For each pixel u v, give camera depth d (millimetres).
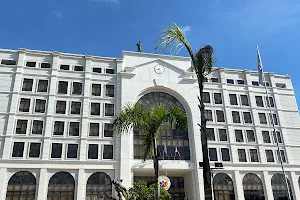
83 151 46625
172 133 51938
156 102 53875
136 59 55875
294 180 53781
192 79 56031
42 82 49969
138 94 52812
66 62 52625
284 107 60625
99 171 46312
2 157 43375
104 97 51312
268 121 58031
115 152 47656
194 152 50438
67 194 44031
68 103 49500
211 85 57781
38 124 47000
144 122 24547
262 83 43875
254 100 59031
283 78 63906
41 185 43312
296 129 59062
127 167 46469
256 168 52844
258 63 43031
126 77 53125
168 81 55000
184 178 52812
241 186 50969
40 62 51438
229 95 58375
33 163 44188
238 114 57062
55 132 47188
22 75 49406
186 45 17172
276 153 55469
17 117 46500
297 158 56312
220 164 21359
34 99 48344
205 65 17375
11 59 50406
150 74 54656
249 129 56156
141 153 48781
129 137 48406
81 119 48844
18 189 42688
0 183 42188
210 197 15047
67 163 45375
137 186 37062
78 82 51469
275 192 52219
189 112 54031
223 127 54906
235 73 61062
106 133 48969
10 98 47375
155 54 57062
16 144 44938
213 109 55844
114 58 54594
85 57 53375
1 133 44875
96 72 53094
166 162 48750
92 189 45031
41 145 45656
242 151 54000
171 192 51719
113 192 45062
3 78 48375
